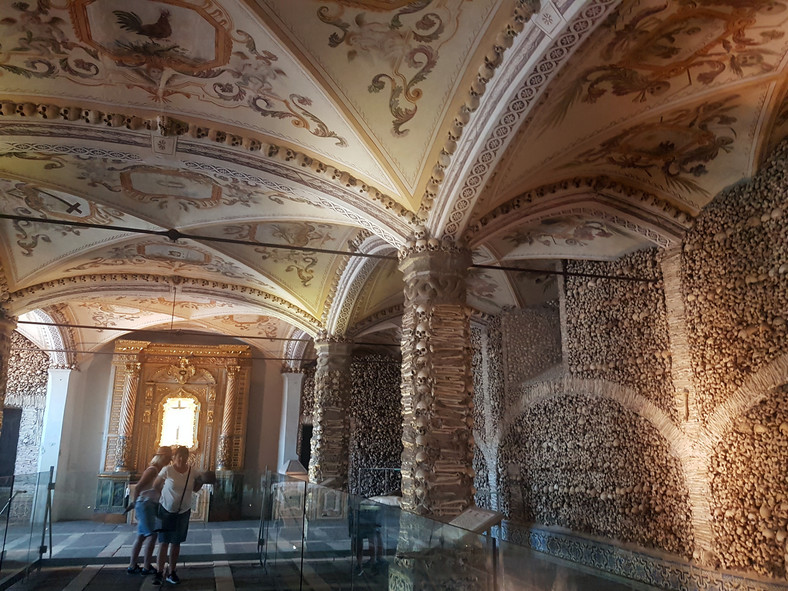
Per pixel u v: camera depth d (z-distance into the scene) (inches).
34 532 304.2
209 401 644.7
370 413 681.0
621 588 109.7
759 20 203.2
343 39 220.4
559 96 225.3
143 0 202.1
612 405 358.6
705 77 232.1
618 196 305.1
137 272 450.6
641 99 241.3
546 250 371.6
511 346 474.9
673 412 315.9
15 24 210.2
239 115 257.6
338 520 220.1
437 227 269.4
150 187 331.9
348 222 319.0
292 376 676.1
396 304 498.3
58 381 596.7
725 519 276.2
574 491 383.2
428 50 223.0
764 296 271.0
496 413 487.8
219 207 353.4
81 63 229.5
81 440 608.4
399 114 249.0
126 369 625.6
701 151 280.1
